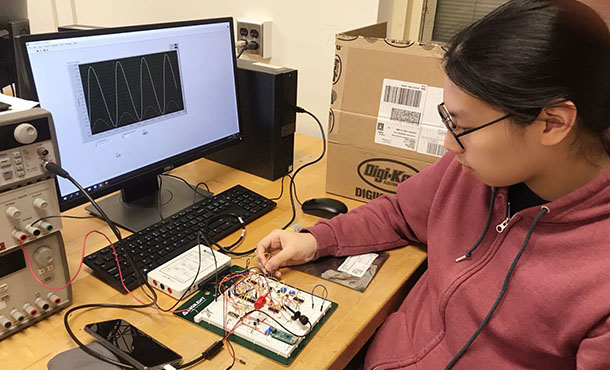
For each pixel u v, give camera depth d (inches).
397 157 46.3
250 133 53.7
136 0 79.4
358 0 59.9
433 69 41.7
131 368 28.4
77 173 38.4
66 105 36.5
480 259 32.1
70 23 89.3
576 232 27.8
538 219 28.9
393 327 38.0
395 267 39.9
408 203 40.9
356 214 42.8
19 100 30.4
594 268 26.5
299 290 35.8
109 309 33.6
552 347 28.5
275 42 68.3
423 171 41.2
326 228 40.5
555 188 28.8
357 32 47.2
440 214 37.0
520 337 29.3
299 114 70.2
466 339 32.0
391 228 42.3
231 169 56.7
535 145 25.8
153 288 35.7
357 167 48.9
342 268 39.2
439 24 65.8
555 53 23.3
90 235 41.9
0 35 47.6
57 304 32.9
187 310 33.6
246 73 51.2
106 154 40.3
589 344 25.6
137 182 43.6
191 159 48.1
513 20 24.3
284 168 55.2
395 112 44.8
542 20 23.7
